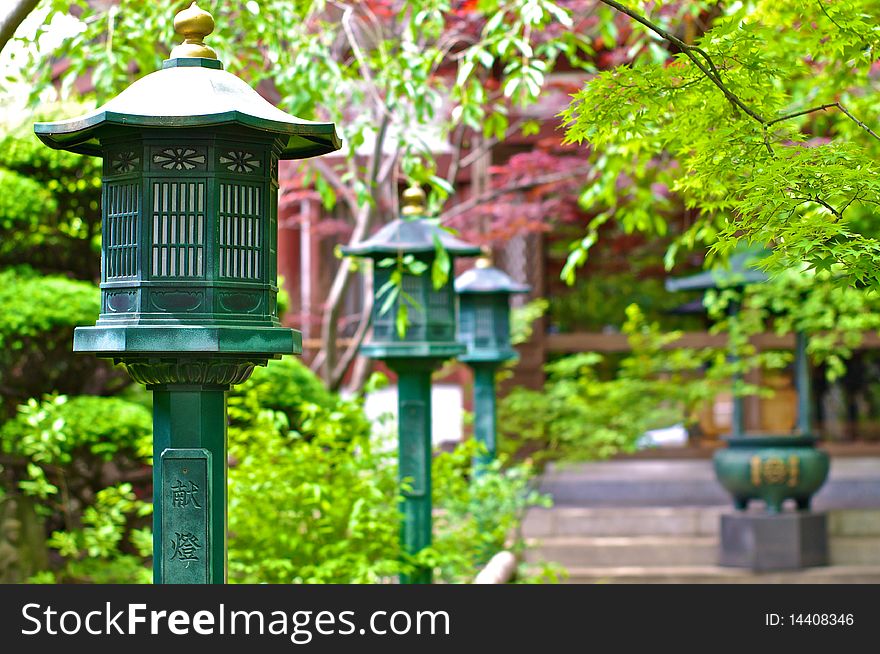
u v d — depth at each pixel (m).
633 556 17.22
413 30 8.74
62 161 12.16
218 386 4.96
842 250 4.95
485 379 13.66
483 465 13.33
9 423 10.58
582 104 5.86
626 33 12.99
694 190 6.61
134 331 4.66
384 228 9.49
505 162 19.47
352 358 15.70
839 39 6.25
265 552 9.36
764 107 5.89
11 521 10.28
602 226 21.50
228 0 8.70
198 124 4.62
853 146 5.32
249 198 4.89
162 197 4.77
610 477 20.69
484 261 13.66
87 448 11.55
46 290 11.46
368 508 9.46
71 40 8.87
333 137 4.93
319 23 9.62
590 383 16.73
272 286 5.00
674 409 16.64
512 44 8.27
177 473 4.89
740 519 16.62
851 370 22.17
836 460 21.77
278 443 9.80
